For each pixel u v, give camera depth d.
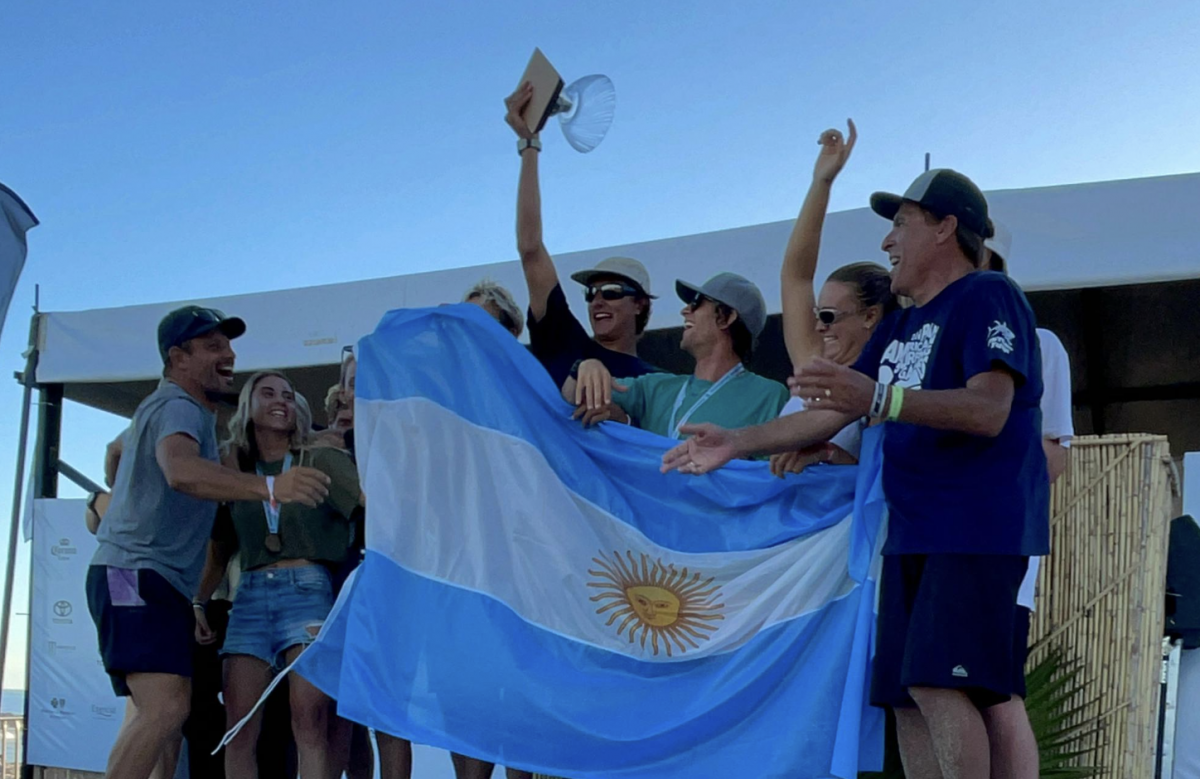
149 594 3.48
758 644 2.92
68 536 5.59
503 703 2.95
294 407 4.04
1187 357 7.17
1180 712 3.62
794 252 3.33
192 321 3.79
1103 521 3.38
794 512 3.04
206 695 4.16
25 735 5.55
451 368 3.29
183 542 3.57
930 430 2.49
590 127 3.35
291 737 4.24
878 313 3.25
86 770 5.41
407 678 2.98
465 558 3.12
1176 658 3.57
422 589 3.08
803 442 2.77
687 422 3.40
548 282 3.67
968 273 2.61
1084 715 3.31
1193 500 3.95
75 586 5.55
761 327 3.53
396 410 3.24
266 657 3.84
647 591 3.06
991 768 2.68
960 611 2.34
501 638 3.03
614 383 3.52
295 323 5.63
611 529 3.13
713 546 3.07
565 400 3.29
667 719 2.89
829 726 2.75
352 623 3.01
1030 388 2.46
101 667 5.45
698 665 2.96
